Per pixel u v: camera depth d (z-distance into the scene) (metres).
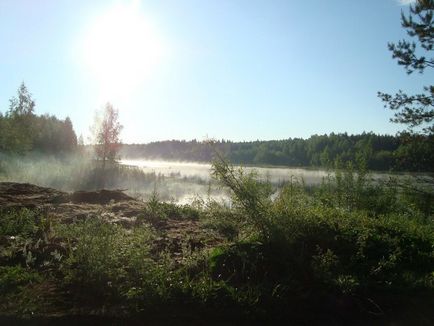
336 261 5.90
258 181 7.06
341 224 7.06
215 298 4.99
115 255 5.63
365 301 5.30
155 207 8.83
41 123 62.78
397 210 10.40
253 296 5.10
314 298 5.21
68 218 7.80
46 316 4.61
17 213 7.89
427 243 7.24
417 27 14.30
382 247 6.74
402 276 5.93
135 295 4.95
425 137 14.70
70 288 5.15
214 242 6.67
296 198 7.82
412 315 5.16
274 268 5.75
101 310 4.75
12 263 5.72
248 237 6.35
